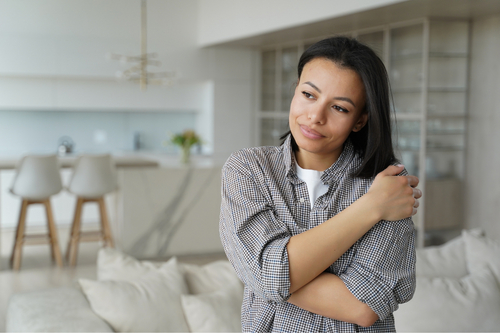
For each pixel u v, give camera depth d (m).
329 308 1.01
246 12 6.32
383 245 1.02
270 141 7.67
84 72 6.92
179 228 5.64
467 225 5.31
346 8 4.72
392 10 4.61
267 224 1.02
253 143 8.02
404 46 5.24
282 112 7.37
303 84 1.01
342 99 0.99
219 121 7.76
